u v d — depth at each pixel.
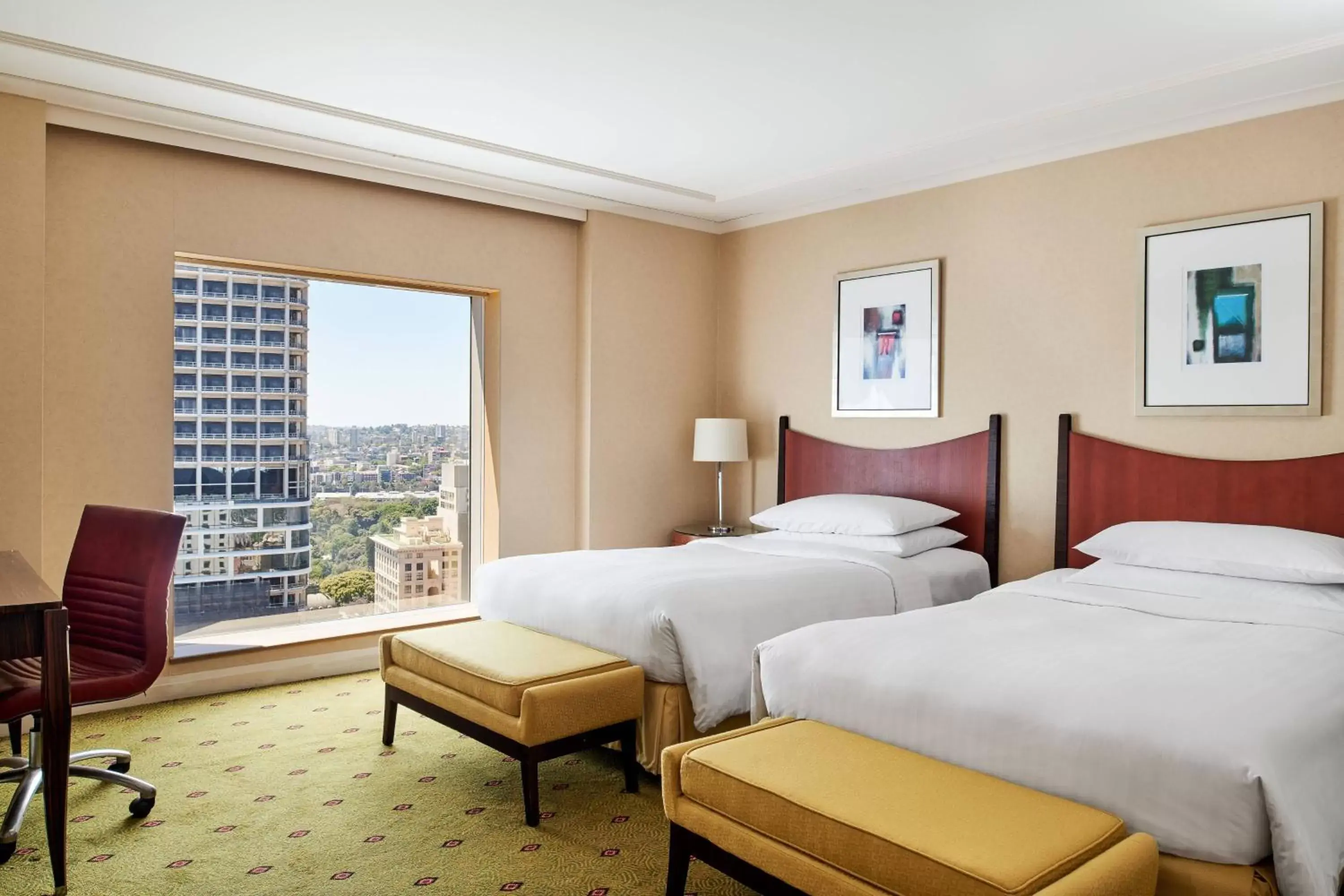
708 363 5.77
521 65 3.35
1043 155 4.21
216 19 2.98
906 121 3.94
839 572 3.63
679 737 2.99
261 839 2.62
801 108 3.78
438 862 2.50
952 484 4.54
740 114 3.86
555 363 5.21
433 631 3.44
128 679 2.71
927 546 4.25
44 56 3.22
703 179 4.84
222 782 3.04
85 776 2.76
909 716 2.26
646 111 3.83
